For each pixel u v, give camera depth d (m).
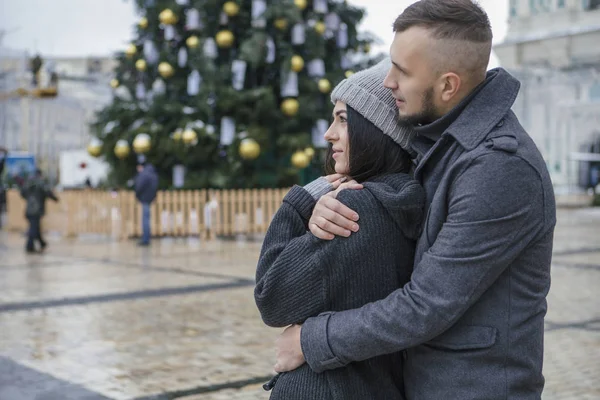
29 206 13.81
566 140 35.56
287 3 15.40
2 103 49.59
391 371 1.85
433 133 1.76
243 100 15.62
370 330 1.66
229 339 6.14
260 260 1.83
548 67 34.38
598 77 33.97
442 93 1.70
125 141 16.33
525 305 1.67
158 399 4.53
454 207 1.63
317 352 1.71
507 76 1.74
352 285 1.74
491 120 1.67
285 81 15.80
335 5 17.67
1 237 18.00
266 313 1.79
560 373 5.02
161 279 9.71
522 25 34.78
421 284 1.63
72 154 35.84
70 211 17.89
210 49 15.89
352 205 1.74
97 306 7.76
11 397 4.57
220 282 9.38
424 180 1.79
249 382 4.89
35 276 10.22
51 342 6.09
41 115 54.09
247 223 16.91
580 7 33.16
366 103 1.83
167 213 16.47
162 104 16.45
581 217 23.59
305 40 16.16
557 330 6.34
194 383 4.86
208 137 15.76
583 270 10.21
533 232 1.63
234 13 15.87
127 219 16.52
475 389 1.65
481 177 1.60
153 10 17.19
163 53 16.64
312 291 1.74
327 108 16.83
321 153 16.66
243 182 16.94
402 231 1.76
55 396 4.59
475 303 1.66
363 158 1.85
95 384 4.85
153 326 6.70
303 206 1.87
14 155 32.16
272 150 16.97
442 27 1.64
